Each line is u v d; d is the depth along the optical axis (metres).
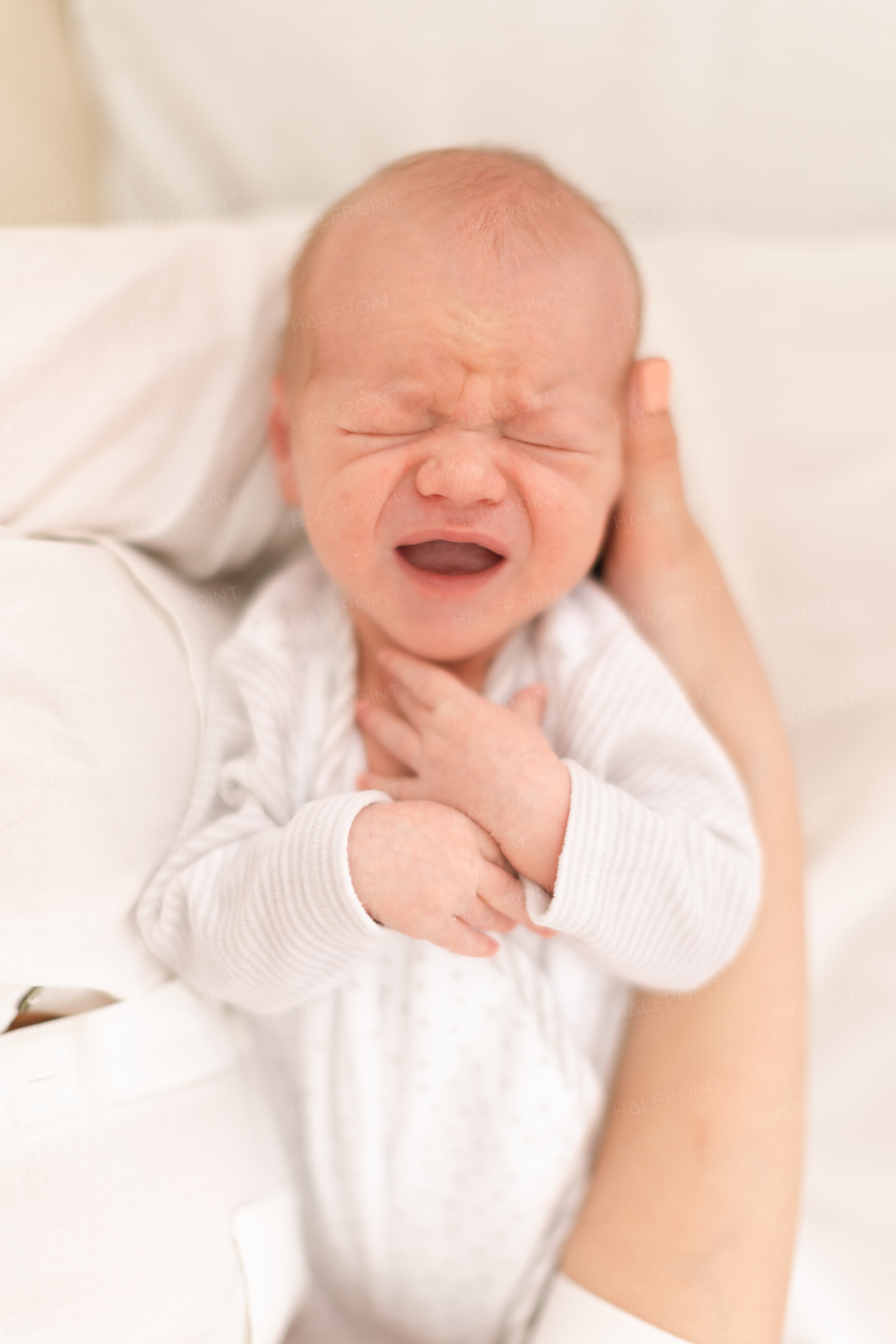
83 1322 0.69
